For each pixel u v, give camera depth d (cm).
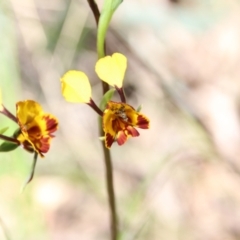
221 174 73
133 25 83
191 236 68
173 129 77
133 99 80
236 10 87
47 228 66
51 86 78
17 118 44
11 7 77
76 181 72
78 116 78
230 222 70
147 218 60
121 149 76
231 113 79
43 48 79
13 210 65
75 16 78
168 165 72
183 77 83
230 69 84
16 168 65
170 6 84
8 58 70
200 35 86
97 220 69
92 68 81
